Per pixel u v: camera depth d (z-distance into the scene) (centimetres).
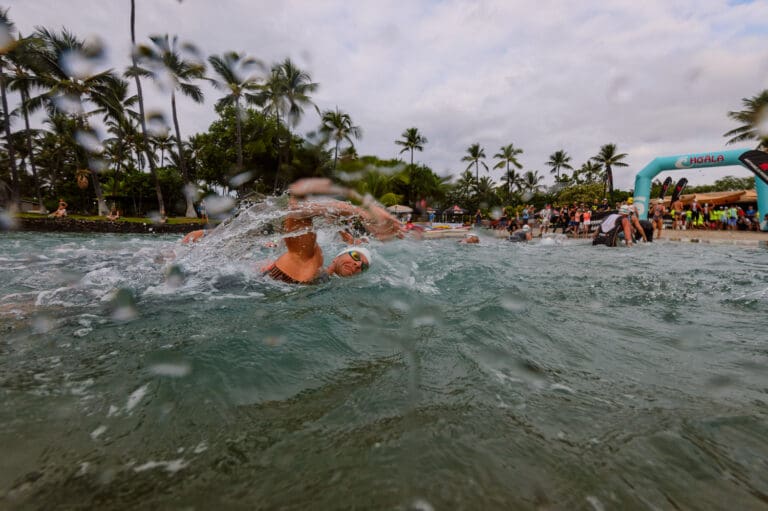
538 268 417
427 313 215
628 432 102
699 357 158
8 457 87
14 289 245
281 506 75
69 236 1159
